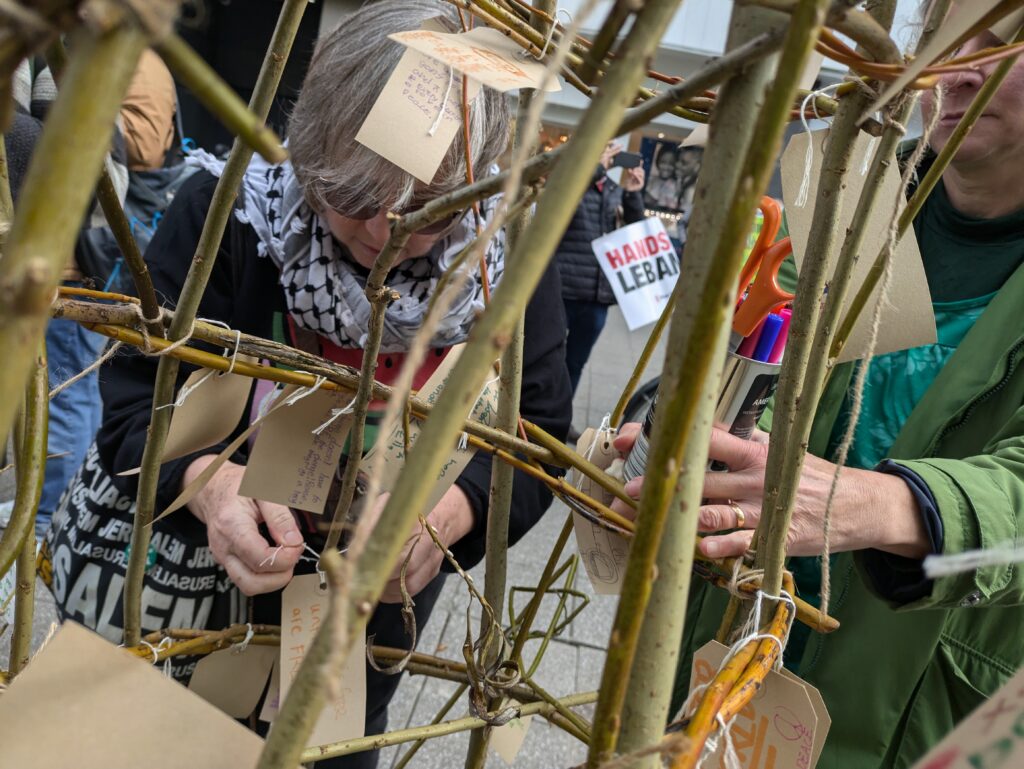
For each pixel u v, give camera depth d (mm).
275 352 468
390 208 720
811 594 865
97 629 883
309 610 600
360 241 812
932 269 896
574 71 391
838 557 833
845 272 388
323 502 559
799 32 188
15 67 159
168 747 317
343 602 186
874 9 335
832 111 429
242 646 598
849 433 357
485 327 190
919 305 503
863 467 863
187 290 423
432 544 810
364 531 196
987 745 252
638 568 223
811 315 397
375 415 713
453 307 840
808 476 619
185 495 491
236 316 879
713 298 205
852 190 480
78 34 150
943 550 603
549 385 948
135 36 148
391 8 727
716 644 463
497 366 554
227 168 390
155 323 427
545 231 190
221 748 320
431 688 1746
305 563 889
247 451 902
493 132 733
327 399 518
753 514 589
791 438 407
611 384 3922
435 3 725
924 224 917
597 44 251
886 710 785
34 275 144
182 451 517
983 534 605
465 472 893
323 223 830
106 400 882
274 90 380
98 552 882
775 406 417
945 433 783
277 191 844
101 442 866
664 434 216
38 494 365
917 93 364
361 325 831
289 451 538
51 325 1757
